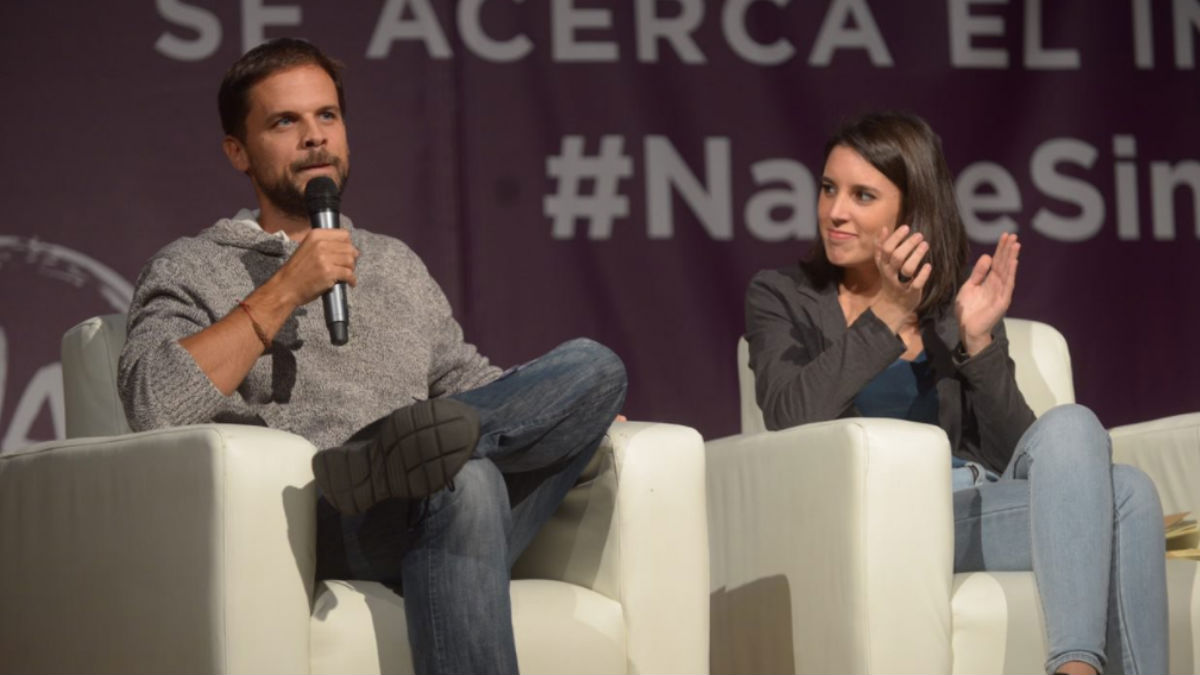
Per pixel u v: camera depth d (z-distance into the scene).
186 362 6.98
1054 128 13.45
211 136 12.35
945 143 13.31
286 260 7.81
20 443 11.97
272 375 7.54
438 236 12.64
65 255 12.09
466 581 6.37
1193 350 13.48
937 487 7.54
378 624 6.58
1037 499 7.36
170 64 12.34
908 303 8.63
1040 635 7.52
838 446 7.62
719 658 8.66
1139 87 13.56
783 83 13.16
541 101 12.85
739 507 8.47
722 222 13.04
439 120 12.70
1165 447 8.99
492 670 6.36
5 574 7.49
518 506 7.10
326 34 12.55
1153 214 13.50
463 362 8.45
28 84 12.12
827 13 13.25
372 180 12.55
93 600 6.95
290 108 7.99
